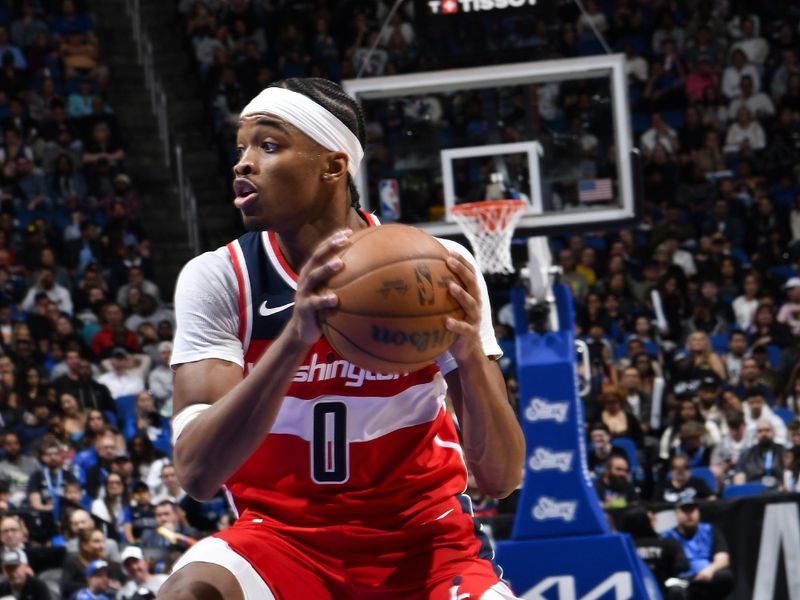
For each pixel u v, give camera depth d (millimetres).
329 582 4094
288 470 4086
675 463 14922
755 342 20016
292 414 4023
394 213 12070
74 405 17359
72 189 23703
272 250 4039
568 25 26719
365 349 3600
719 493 15445
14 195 23531
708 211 23953
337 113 3963
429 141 12109
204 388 3875
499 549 10477
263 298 4012
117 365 19141
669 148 25062
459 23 12211
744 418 16484
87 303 21219
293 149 3902
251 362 4051
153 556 13664
